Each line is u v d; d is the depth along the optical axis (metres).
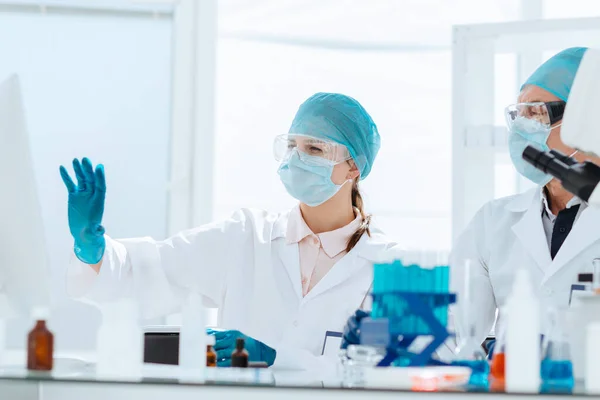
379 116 4.38
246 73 4.40
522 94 2.64
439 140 4.37
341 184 2.63
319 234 2.67
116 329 1.58
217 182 4.37
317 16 4.38
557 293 2.51
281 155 2.60
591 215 2.55
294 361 2.02
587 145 1.65
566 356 1.55
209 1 4.27
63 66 4.22
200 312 1.70
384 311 1.65
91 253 2.25
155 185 4.25
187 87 4.26
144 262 2.54
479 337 2.60
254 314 2.61
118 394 1.73
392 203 4.36
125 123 4.25
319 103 2.69
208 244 2.69
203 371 1.69
